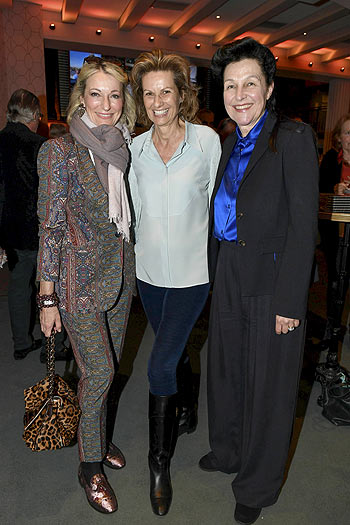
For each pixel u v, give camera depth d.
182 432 1.99
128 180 1.57
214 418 1.64
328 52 11.30
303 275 1.24
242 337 1.47
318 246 3.39
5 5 7.44
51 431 1.51
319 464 1.79
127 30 9.16
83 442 1.56
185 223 1.50
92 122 1.39
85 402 1.51
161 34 9.63
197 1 7.85
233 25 8.97
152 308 1.65
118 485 1.67
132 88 1.52
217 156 1.54
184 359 1.92
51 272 1.32
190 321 1.57
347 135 2.75
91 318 1.41
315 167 1.22
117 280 1.42
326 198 2.13
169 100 1.42
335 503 1.58
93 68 1.34
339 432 2.01
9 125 2.39
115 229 1.41
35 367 2.59
